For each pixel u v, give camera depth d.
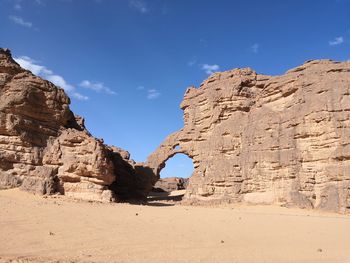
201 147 46.53
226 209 34.00
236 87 45.59
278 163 37.44
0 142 33.69
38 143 35.34
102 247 15.41
